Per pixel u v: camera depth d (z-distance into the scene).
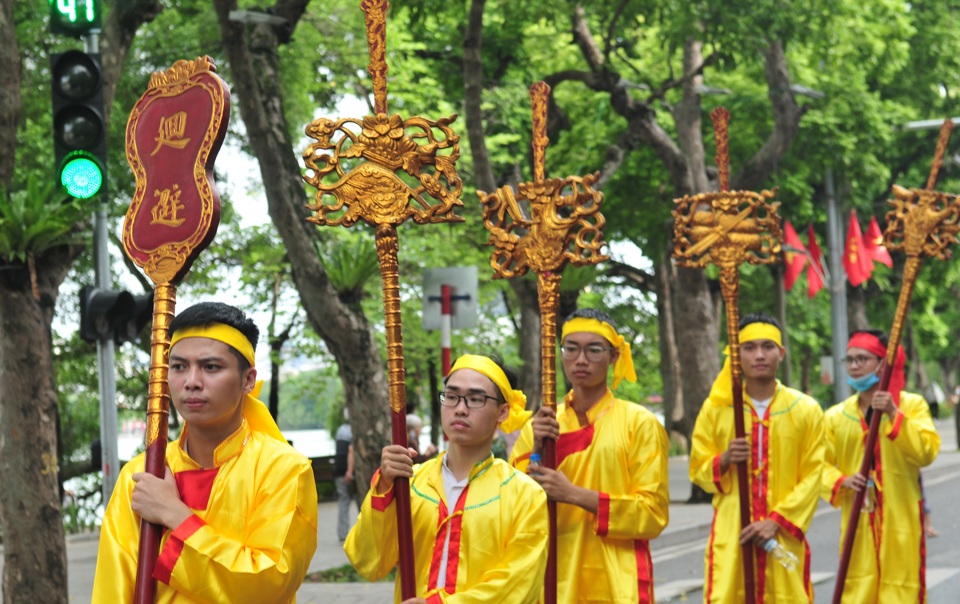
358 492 16.84
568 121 26.62
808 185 33.53
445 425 6.85
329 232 26.03
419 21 21.70
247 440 5.86
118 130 21.84
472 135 19.78
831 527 22.62
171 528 5.47
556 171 29.80
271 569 5.58
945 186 41.44
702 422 11.33
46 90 20.98
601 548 9.06
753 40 23.11
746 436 11.09
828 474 11.62
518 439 9.27
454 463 6.89
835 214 34.25
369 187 6.38
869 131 31.25
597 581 9.06
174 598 5.58
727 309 10.87
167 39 23.67
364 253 16.66
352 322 16.55
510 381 7.50
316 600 14.96
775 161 27.02
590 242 8.20
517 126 28.48
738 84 30.73
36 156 20.50
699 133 26.73
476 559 6.66
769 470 11.00
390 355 6.42
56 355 31.02
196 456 5.83
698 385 26.47
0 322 11.80
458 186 6.38
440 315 16.55
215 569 5.45
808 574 10.98
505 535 6.70
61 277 12.24
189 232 5.59
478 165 19.84
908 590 11.63
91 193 11.31
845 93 30.81
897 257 42.78
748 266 37.22
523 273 8.38
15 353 11.79
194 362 5.63
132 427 47.56
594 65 25.28
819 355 56.22
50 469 11.98
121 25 14.03
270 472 5.80
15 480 11.86
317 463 33.03
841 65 30.38
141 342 31.58
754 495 11.01
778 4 23.19
